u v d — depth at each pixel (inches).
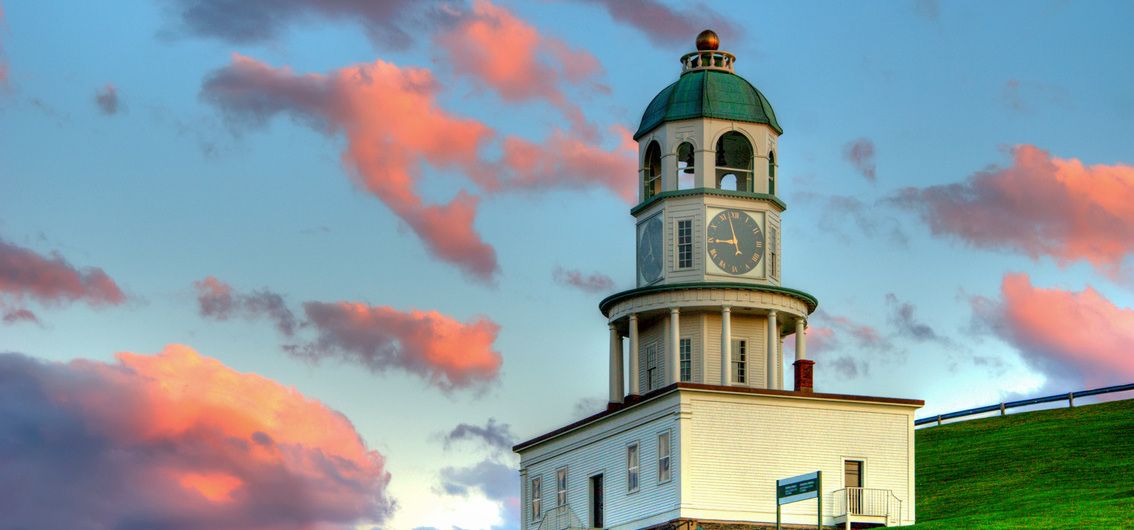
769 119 3479.3
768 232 3440.0
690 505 3034.0
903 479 3174.2
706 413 3085.6
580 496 3398.1
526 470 3646.7
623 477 3248.0
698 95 3462.1
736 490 3065.9
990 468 4357.8
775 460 3097.9
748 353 3388.3
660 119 3472.0
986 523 3070.9
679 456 3056.1
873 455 3164.4
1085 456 4259.4
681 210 3427.7
